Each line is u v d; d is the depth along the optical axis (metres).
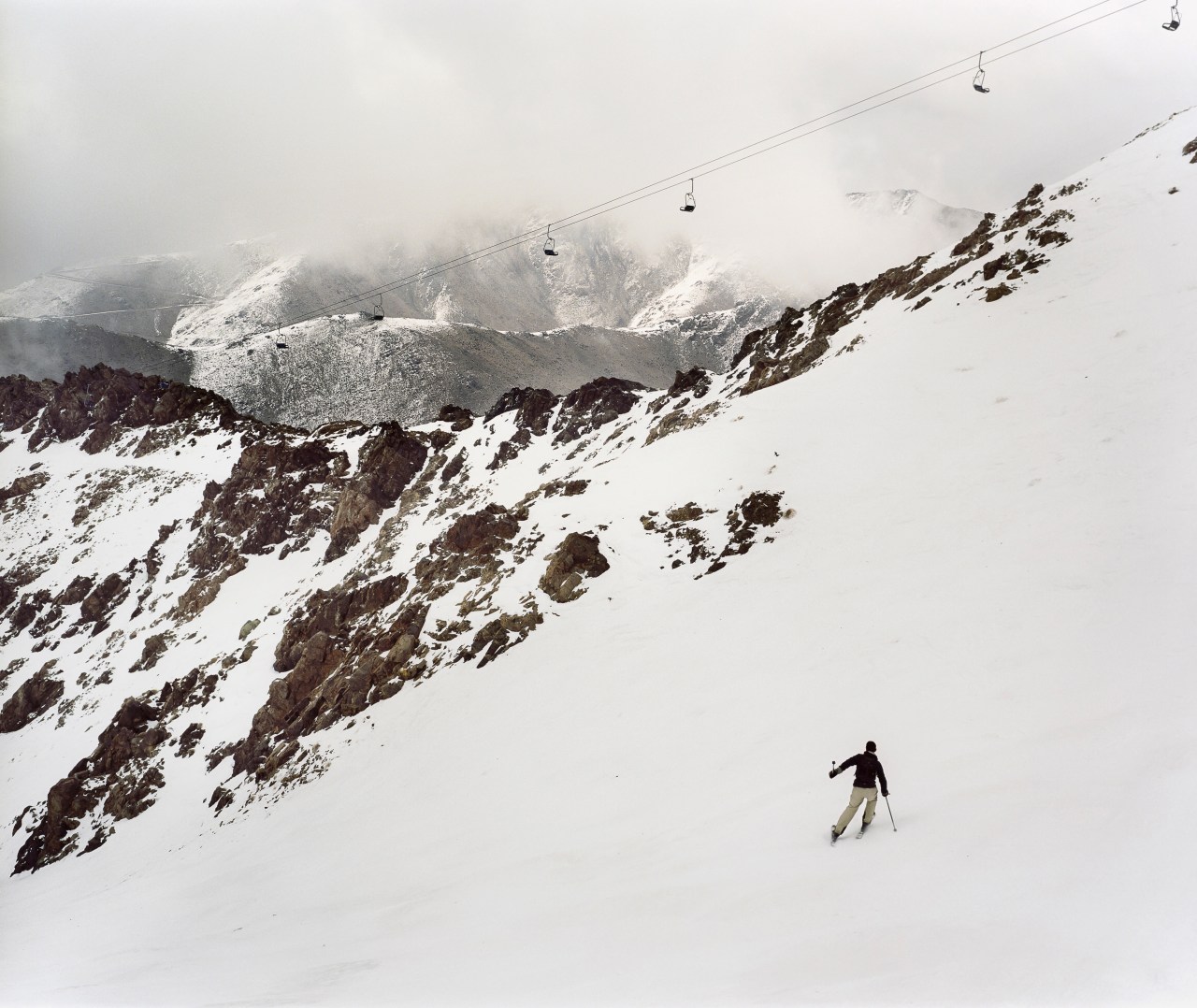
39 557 107.44
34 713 81.31
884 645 29.50
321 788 43.16
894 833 17.81
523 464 83.81
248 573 87.88
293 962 22.50
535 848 26.41
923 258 68.25
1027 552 30.69
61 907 47.94
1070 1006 10.53
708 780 26.25
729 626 36.69
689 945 15.66
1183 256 45.09
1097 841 14.28
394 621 56.81
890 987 11.96
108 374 137.12
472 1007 15.23
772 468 48.22
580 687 37.75
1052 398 40.53
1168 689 19.75
